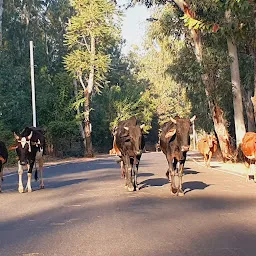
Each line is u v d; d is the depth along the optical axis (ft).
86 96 182.60
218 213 40.40
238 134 109.09
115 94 229.45
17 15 191.83
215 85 107.24
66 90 184.75
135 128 55.06
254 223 35.91
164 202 46.96
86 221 38.22
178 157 51.42
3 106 153.48
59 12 208.03
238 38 82.07
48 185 67.82
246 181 66.49
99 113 232.12
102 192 56.24
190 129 50.67
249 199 48.49
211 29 74.95
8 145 131.34
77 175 84.89
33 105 140.15
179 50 124.16
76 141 200.95
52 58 208.54
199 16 99.14
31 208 46.16
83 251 28.63
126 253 27.86
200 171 85.92
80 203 48.14
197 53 108.58
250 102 122.21
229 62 104.63
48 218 40.45
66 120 186.29
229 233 32.55
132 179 56.54
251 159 65.10
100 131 235.40
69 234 33.60
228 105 121.29
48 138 184.44
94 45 178.91
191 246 29.17
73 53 181.16
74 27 174.40
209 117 131.54
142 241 30.76
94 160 151.33
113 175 80.74
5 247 30.37
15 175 93.56
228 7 60.80
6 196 55.93
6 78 158.71
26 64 183.83
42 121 186.09
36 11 199.82
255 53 90.33
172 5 112.47
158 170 87.81
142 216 39.63
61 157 181.98
